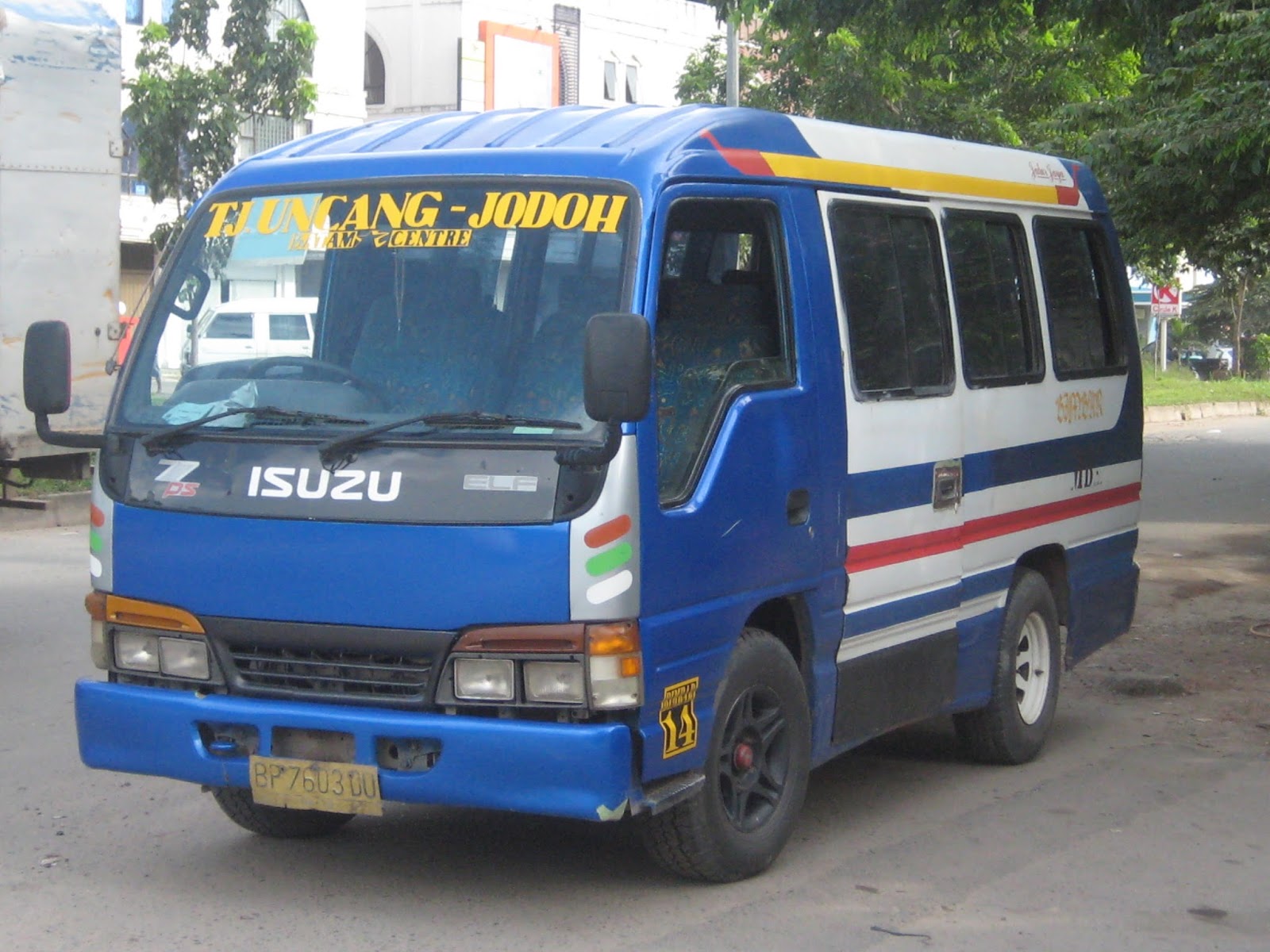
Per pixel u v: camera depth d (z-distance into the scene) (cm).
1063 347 739
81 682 500
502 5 3909
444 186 502
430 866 545
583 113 545
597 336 429
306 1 3131
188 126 2108
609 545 446
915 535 605
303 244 510
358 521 461
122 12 2752
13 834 580
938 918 500
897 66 2241
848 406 561
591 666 446
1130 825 609
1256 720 795
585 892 518
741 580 502
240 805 557
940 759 718
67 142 977
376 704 462
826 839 585
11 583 1126
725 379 507
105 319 1005
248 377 498
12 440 953
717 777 501
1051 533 721
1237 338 4478
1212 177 1184
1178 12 1204
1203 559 1348
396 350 485
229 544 475
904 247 617
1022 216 716
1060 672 739
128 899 509
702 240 509
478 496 453
